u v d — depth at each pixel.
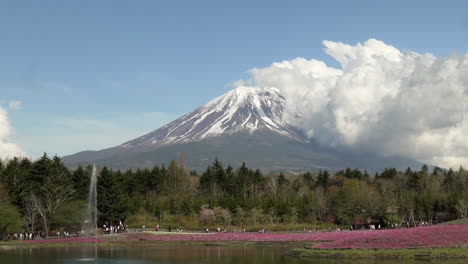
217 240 92.06
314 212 147.50
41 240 95.06
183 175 196.50
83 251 74.94
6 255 68.94
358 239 69.56
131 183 184.62
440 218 143.38
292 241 86.56
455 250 57.53
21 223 107.31
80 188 134.00
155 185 193.62
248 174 199.25
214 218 139.00
